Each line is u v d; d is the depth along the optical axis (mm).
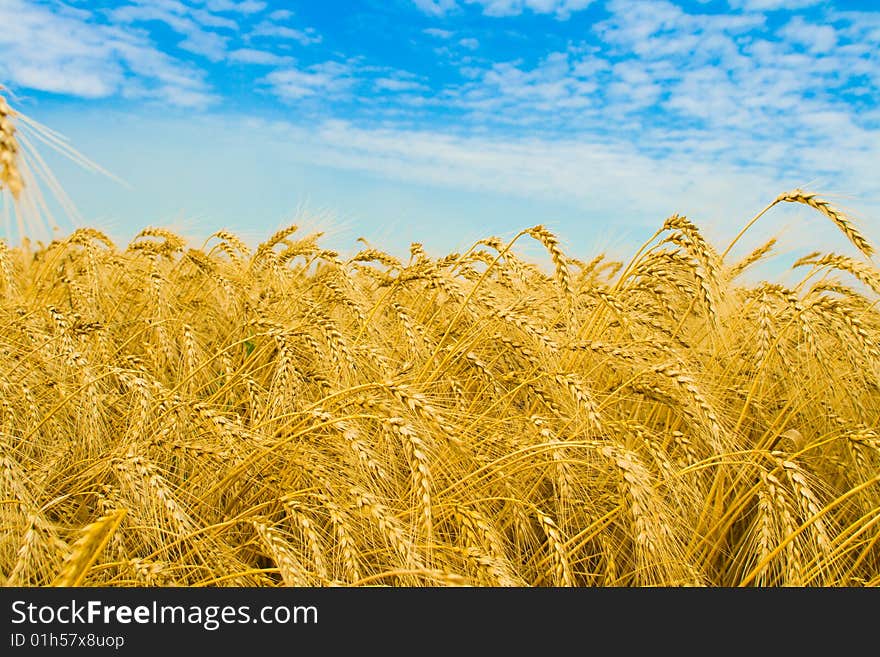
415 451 3164
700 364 5297
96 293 6121
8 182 2031
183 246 7043
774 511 3715
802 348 4992
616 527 4199
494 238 5684
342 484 3590
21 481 3332
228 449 3812
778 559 3689
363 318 5555
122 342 5922
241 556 3803
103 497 3521
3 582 2838
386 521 3127
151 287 6020
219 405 5043
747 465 4055
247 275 6582
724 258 5195
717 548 3988
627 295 5508
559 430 4477
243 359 5688
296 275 6617
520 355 5254
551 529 3479
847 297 4887
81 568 2238
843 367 4934
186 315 6352
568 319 4852
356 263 6480
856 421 4770
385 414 3553
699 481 4309
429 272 5305
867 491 4203
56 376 4711
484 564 3043
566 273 4801
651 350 4887
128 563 3068
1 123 2031
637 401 4910
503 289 6184
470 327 5531
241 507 3926
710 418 3814
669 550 3457
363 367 4801
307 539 3303
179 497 3656
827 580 3488
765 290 4930
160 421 4004
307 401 4504
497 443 4211
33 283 6965
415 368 5066
